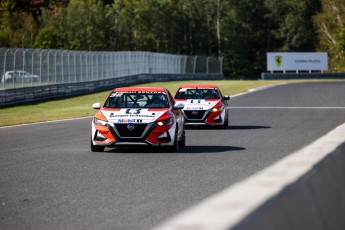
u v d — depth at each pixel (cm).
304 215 1313
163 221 2575
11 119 10731
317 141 2061
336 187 1769
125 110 5825
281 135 7538
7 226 2508
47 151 5812
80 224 2530
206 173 4181
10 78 15012
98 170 4384
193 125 9250
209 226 915
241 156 5306
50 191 3444
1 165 4750
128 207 2909
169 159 5097
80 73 19412
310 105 14300
